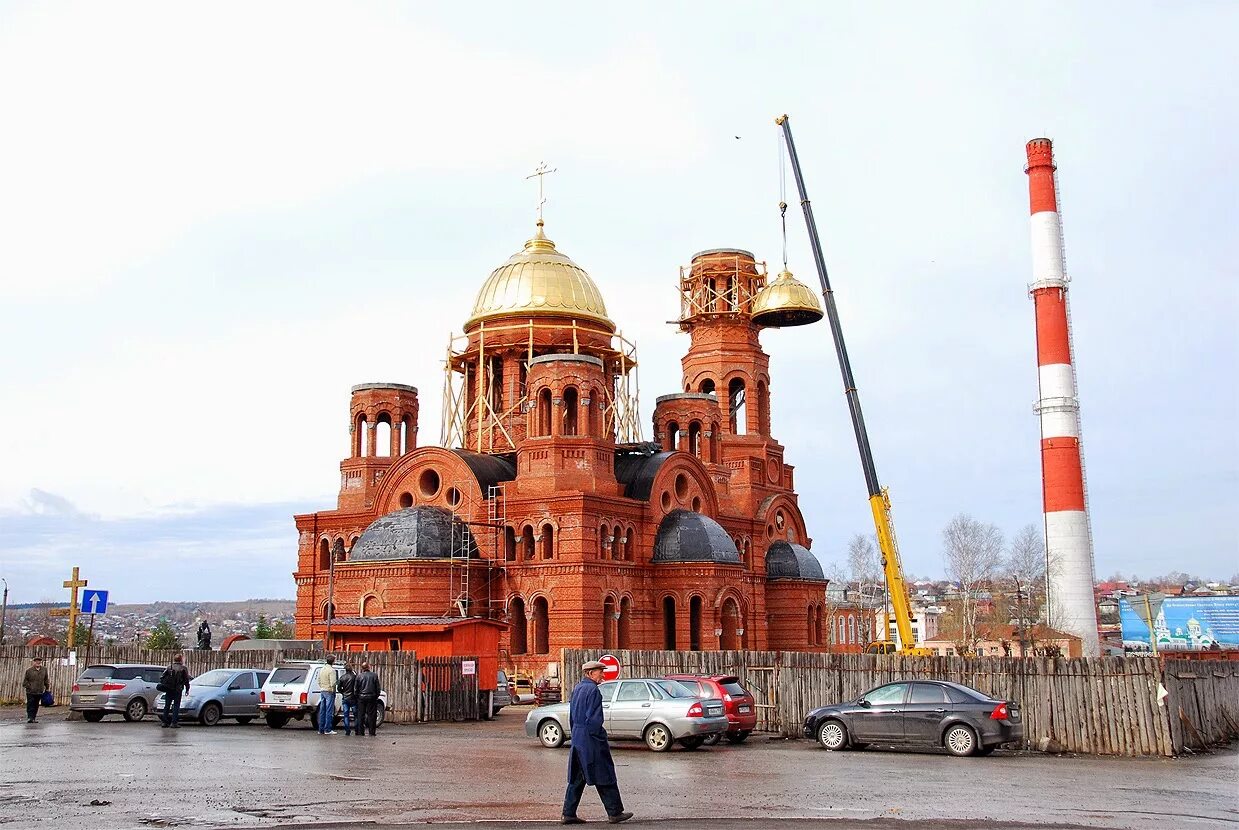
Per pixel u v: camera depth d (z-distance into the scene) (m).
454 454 72.62
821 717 36.94
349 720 40.25
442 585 66.81
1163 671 36.31
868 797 24.72
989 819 21.70
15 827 19.81
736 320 89.56
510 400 82.38
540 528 68.31
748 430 88.69
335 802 23.11
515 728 44.66
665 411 82.12
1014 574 121.38
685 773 29.44
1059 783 27.66
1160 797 25.17
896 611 62.53
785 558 85.25
